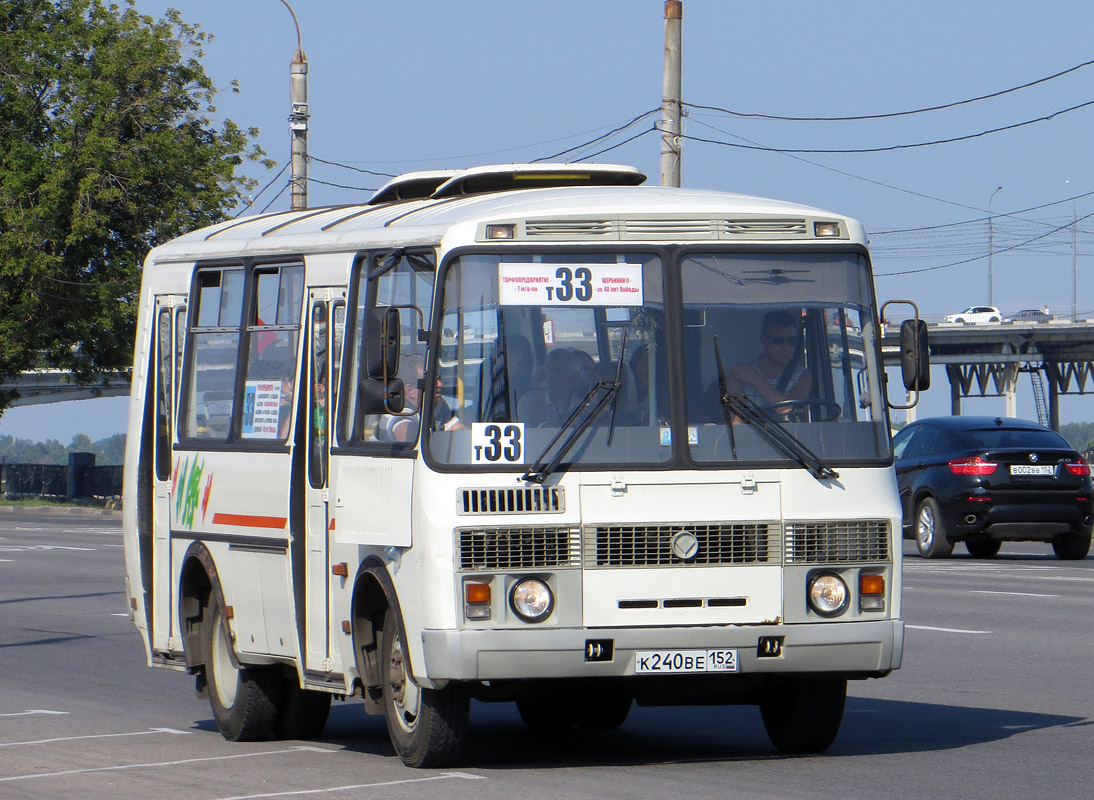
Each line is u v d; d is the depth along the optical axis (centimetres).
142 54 16775
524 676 2706
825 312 2916
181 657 3719
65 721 3778
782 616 2789
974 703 3747
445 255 2812
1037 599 6053
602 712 3516
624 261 2853
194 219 17025
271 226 3631
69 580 7888
